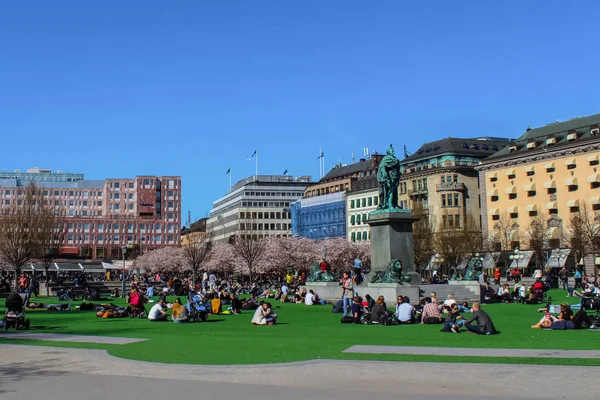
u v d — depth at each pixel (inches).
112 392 600.4
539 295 2000.5
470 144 5595.5
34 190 4005.9
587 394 567.2
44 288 2979.8
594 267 3858.3
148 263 6520.7
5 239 3651.6
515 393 574.2
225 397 573.3
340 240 5241.1
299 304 2103.8
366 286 1875.0
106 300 2453.2
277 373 687.1
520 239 4505.4
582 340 959.0
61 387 626.2
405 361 756.0
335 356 802.2
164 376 679.7
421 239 4480.8
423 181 5556.1
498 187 4800.7
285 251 5009.8
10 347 929.5
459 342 949.2
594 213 4094.5
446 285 1995.6
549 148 4397.1
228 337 1047.0
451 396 565.6
